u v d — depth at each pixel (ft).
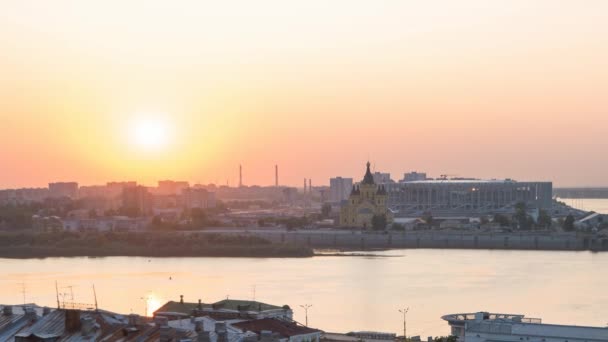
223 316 510.99
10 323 399.03
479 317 573.74
